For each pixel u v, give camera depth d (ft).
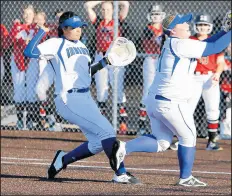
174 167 97.81
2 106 135.03
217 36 79.41
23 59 130.31
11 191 76.13
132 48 81.15
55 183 81.76
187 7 151.94
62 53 78.23
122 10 128.98
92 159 103.86
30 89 131.23
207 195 75.20
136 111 133.39
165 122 79.10
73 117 79.00
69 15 79.05
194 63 78.18
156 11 123.85
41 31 77.77
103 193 75.05
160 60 78.54
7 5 142.41
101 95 127.75
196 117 128.16
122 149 78.02
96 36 126.00
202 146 119.85
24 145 117.08
